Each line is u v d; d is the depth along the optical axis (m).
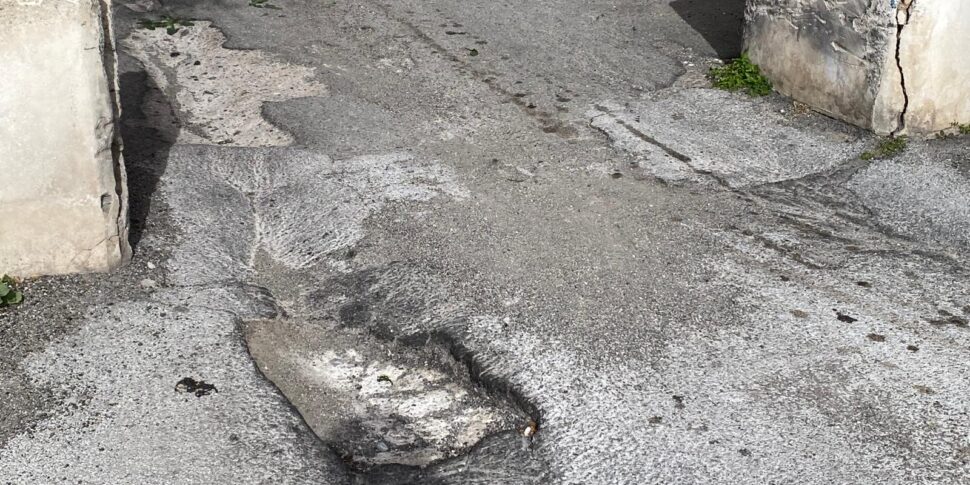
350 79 6.30
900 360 3.79
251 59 6.60
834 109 5.61
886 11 5.16
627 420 3.52
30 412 3.53
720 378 3.70
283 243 4.57
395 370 3.90
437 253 4.46
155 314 4.00
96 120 3.98
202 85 6.27
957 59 5.26
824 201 4.88
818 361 3.79
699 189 5.00
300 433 3.49
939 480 3.28
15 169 3.95
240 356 3.81
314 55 6.65
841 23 5.42
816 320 4.01
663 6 7.46
